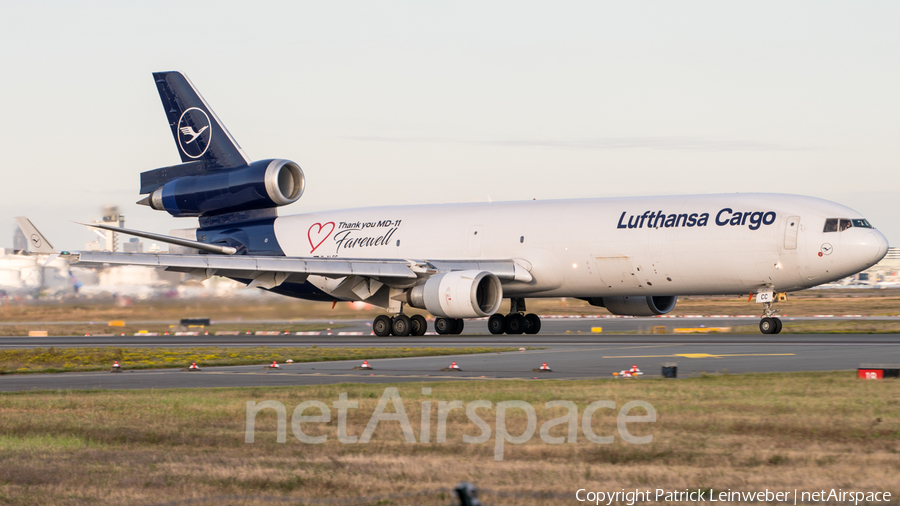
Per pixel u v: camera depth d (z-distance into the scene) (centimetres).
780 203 13850
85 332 18588
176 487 3875
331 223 17712
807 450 4438
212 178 18038
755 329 15988
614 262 14788
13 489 3866
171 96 18288
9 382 8412
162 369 9700
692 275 14275
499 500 3631
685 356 9925
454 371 8644
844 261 13262
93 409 6022
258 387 7394
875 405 5731
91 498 3722
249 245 18250
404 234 16888
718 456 4331
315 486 3856
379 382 7681
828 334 13975
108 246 19688
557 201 16012
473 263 15412
